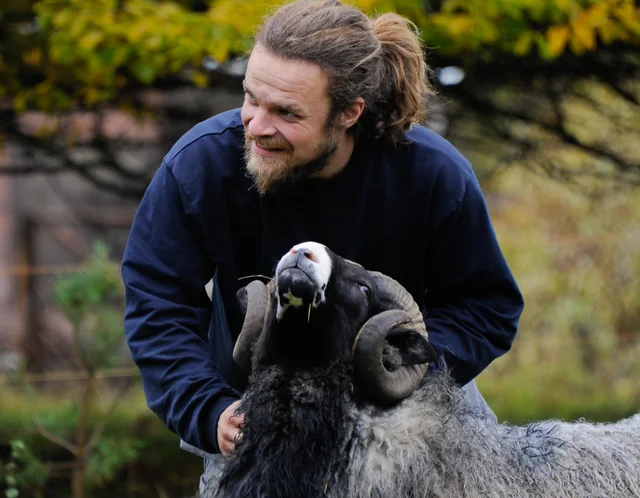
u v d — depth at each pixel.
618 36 11.79
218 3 11.44
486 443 6.42
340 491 6.01
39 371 15.37
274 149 6.16
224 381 6.59
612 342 16.34
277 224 6.78
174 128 15.21
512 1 11.45
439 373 6.48
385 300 6.35
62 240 20.64
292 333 5.98
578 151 15.08
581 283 16.66
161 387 6.51
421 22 11.43
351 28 6.19
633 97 13.42
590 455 6.83
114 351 11.52
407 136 6.77
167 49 11.24
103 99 12.38
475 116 14.13
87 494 12.01
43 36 11.84
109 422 13.54
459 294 7.08
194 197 6.62
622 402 15.44
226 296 7.03
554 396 15.52
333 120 6.18
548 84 13.35
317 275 5.81
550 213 18.53
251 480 6.07
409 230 6.84
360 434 6.07
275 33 6.04
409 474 6.02
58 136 13.88
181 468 12.77
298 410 6.05
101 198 24.56
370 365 6.00
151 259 6.64
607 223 17.94
